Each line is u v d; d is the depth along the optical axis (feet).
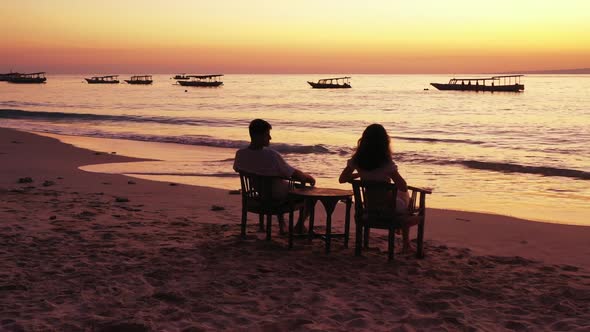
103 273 17.85
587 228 30.07
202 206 33.47
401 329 13.66
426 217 33.04
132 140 91.76
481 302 16.20
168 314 14.35
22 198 32.78
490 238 27.45
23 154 66.23
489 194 44.83
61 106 219.41
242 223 23.31
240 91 448.24
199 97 326.85
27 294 15.66
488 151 80.18
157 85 641.81
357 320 14.11
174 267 18.74
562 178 53.36
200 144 85.56
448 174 56.39
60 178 45.68
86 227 24.72
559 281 18.63
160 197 36.83
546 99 295.89
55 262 18.97
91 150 72.74
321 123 139.85
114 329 13.23
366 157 19.62
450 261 20.95
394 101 277.23
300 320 13.93
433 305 15.65
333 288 17.02
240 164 21.95
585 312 15.46
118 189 40.22
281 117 162.09
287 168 21.38
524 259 21.86
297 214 31.91
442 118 160.66
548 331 13.97
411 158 68.54
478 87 426.92
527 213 36.96
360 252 20.86
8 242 21.49
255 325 13.62
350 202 21.66
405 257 21.26
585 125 131.64
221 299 15.66
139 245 21.76
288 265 19.42
